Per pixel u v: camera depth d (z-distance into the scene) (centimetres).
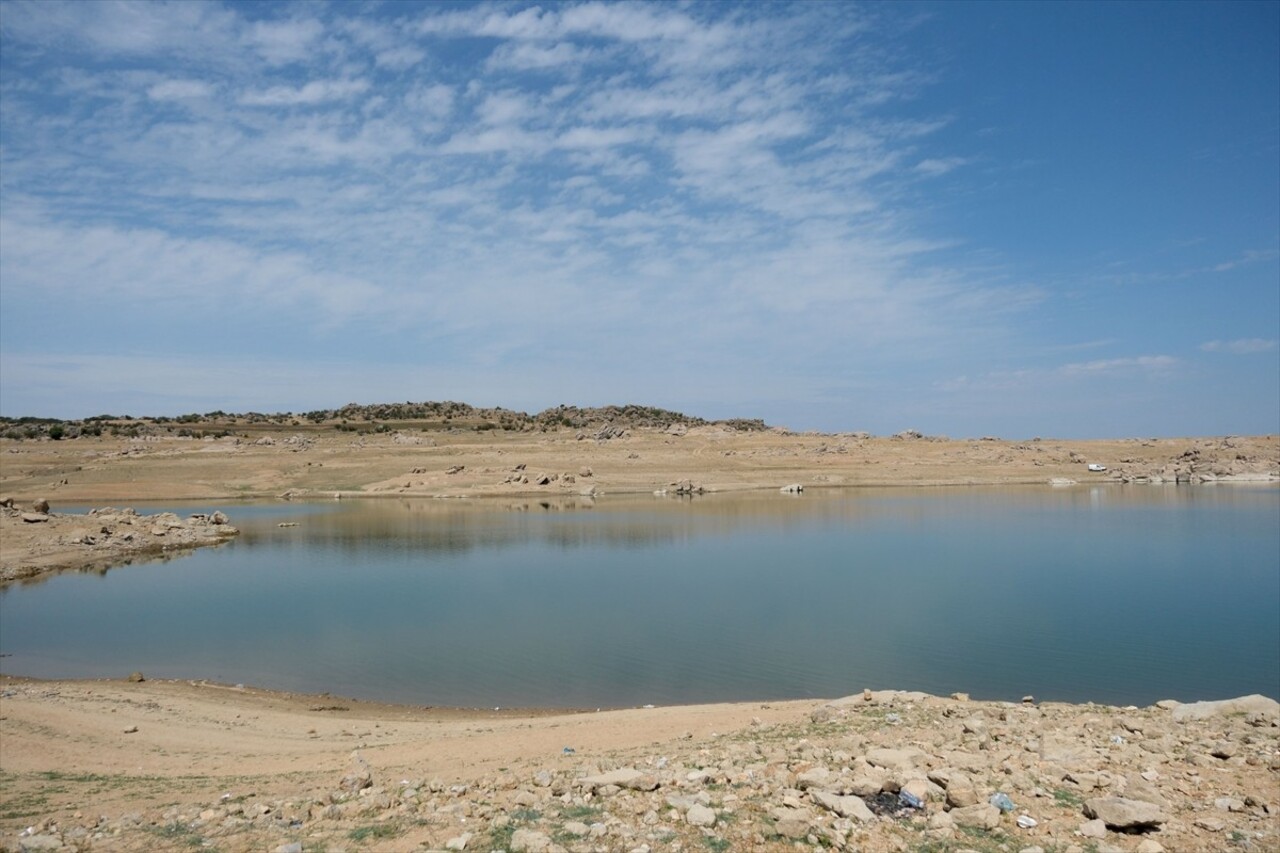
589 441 17575
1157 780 1171
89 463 14238
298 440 17688
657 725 2047
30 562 5803
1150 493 11969
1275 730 1441
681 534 7325
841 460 15600
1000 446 17488
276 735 2170
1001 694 2594
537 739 1938
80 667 3117
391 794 1258
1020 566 5331
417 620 3853
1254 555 5772
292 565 5759
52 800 1400
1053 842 964
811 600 4234
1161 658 3036
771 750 1423
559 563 5669
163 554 6462
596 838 970
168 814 1227
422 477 13500
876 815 1027
